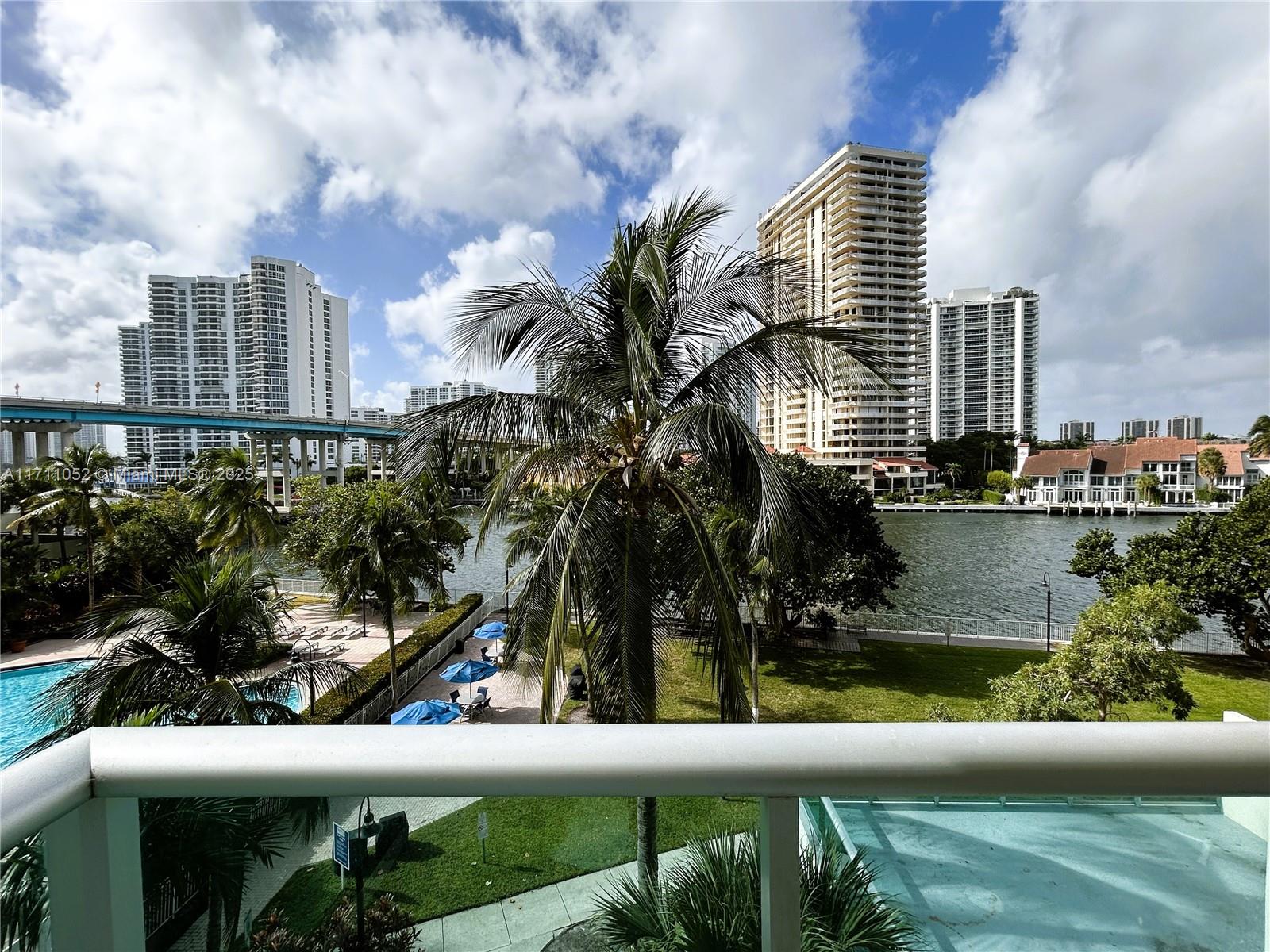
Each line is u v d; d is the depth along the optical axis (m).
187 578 6.97
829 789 0.74
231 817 0.87
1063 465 72.69
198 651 6.94
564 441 5.85
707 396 5.89
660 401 5.93
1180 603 18.78
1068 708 9.76
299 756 0.74
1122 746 0.71
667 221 6.02
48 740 5.89
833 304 76.56
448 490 6.00
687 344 6.11
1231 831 1.00
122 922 0.78
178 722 6.02
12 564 17.91
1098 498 70.31
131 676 6.16
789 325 5.35
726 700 5.35
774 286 5.82
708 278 5.86
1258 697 16.17
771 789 0.74
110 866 0.76
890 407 74.50
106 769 0.73
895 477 76.44
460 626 19.33
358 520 15.45
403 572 15.07
